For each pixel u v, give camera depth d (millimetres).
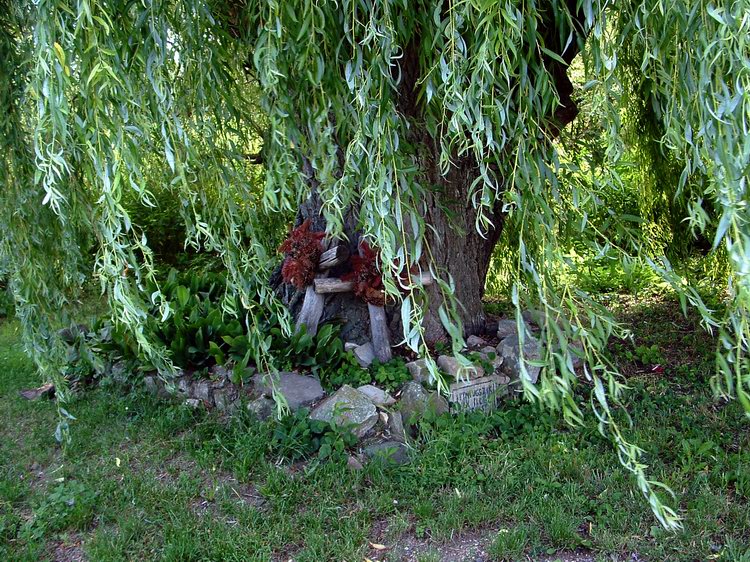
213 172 2510
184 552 2625
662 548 2533
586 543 2586
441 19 2277
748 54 1667
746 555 2436
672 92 2012
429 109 2254
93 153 2010
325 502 2930
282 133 2230
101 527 2863
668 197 4625
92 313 5059
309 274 3938
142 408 4008
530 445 3289
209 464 3311
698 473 3012
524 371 1832
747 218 1486
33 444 3709
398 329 4113
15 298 2891
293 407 3535
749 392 1652
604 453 3227
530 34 1961
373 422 3418
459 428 3410
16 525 2926
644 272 6113
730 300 1648
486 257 4398
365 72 2092
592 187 2246
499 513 2795
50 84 1909
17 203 2693
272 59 2092
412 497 2957
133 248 2156
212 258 6992
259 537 2717
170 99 2236
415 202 2109
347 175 2154
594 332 1893
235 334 4113
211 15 2373
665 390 3992
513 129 2010
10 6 2570
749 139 1516
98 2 2000
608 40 2039
